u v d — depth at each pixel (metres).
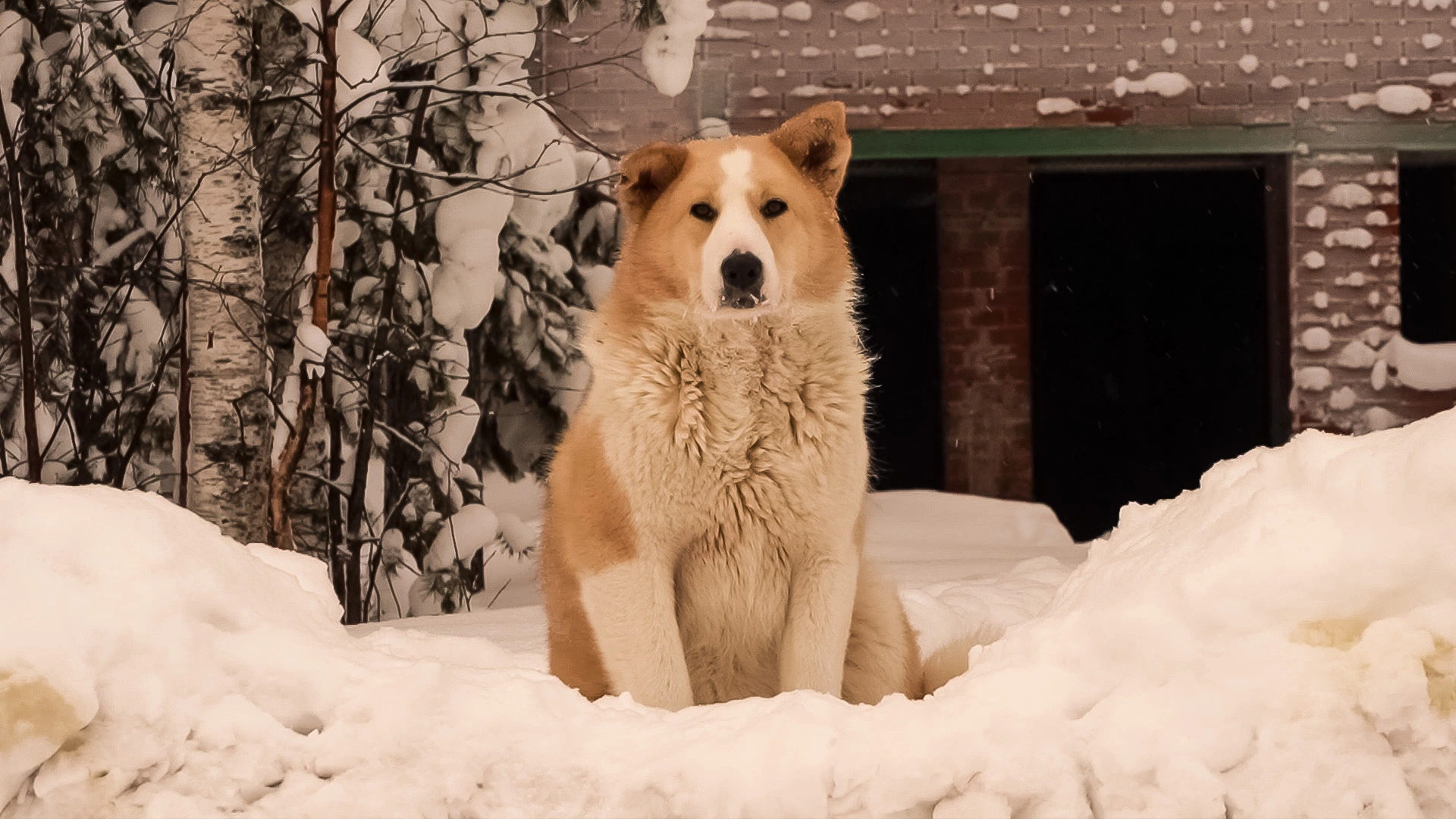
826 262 3.85
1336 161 11.54
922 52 11.34
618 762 2.49
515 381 9.13
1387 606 2.39
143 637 2.57
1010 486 11.96
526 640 5.52
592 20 10.76
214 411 6.67
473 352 8.93
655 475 3.66
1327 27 11.46
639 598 3.70
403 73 8.16
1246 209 16.36
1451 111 11.47
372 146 7.95
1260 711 2.32
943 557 8.59
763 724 2.46
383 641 3.78
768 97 11.30
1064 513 16.28
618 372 3.72
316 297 7.09
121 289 8.71
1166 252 16.62
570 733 2.57
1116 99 11.38
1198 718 2.31
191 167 6.71
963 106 11.36
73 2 8.53
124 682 2.53
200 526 2.98
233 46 6.77
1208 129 11.43
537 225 8.86
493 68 8.18
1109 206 16.62
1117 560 2.88
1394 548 2.37
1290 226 11.66
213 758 2.47
